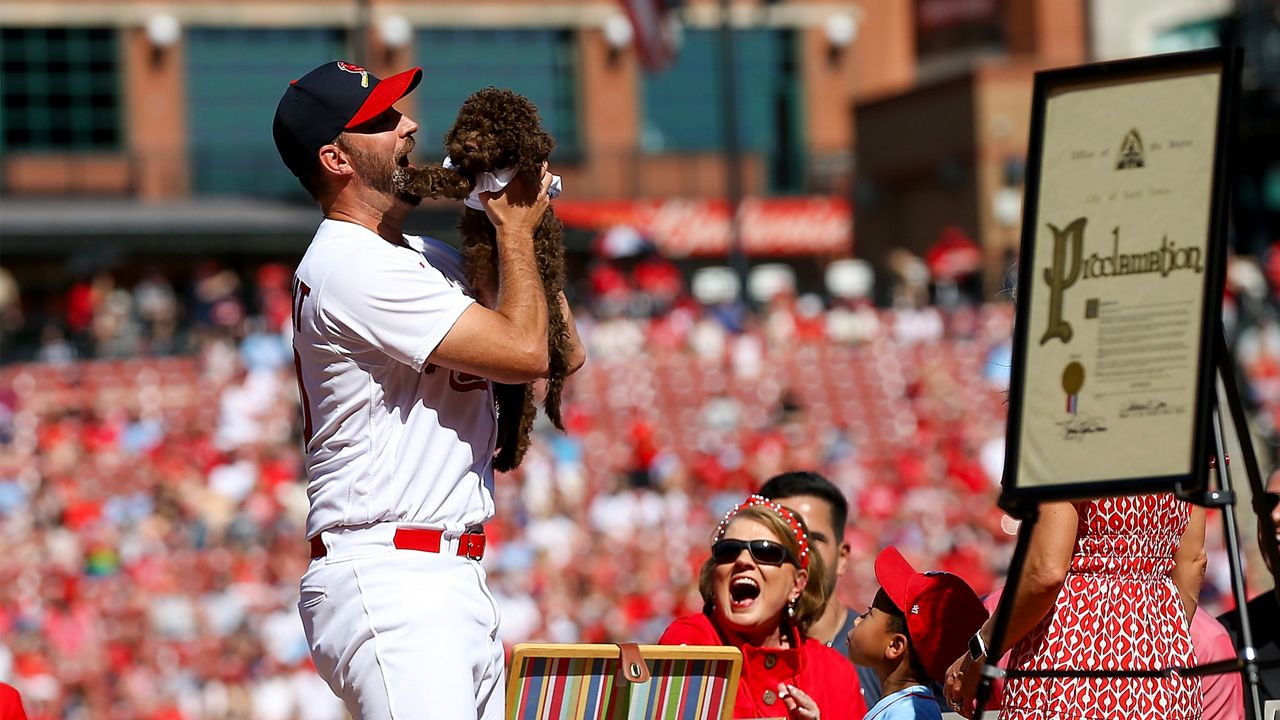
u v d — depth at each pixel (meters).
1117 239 9.41
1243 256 97.38
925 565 45.03
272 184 105.88
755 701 12.44
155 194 103.94
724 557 12.60
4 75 102.38
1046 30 110.00
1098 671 10.36
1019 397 9.53
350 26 107.00
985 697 9.41
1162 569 10.70
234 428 58.31
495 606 10.05
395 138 10.11
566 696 10.56
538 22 109.69
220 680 38.00
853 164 111.12
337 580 9.74
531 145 9.84
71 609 40.06
